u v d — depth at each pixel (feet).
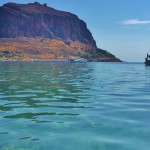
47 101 45.47
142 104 42.68
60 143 22.81
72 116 33.30
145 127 27.96
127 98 49.47
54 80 90.17
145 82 85.87
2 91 59.16
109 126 28.35
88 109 38.19
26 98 48.93
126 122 30.14
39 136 24.71
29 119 31.50
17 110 37.35
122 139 23.99
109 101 45.78
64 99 47.85
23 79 92.48
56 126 28.30
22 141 23.22
